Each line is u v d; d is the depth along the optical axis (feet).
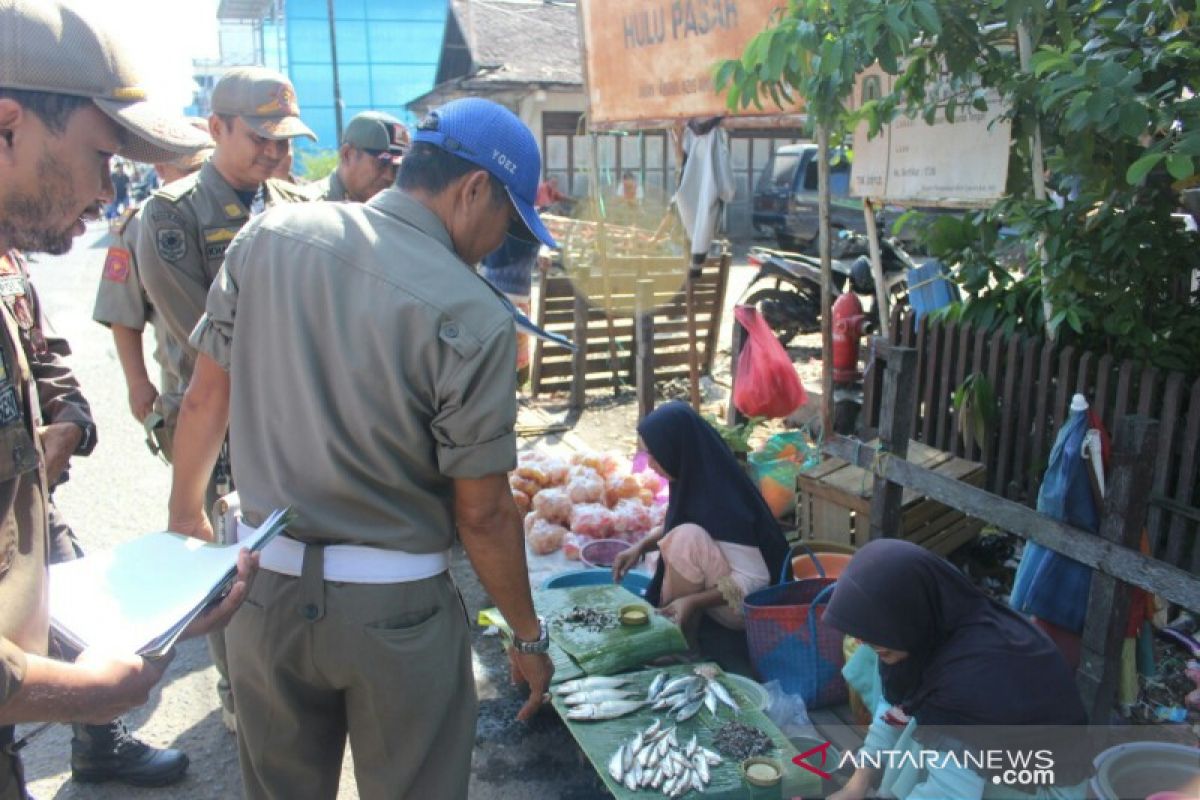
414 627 6.10
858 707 10.14
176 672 12.34
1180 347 12.88
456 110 6.14
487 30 66.03
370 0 88.58
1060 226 12.40
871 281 28.91
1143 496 8.92
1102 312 13.02
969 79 13.37
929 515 12.74
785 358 16.97
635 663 10.35
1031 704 7.54
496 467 5.83
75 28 4.57
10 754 5.35
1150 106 10.11
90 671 4.63
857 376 19.84
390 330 5.60
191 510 7.22
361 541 5.97
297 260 5.84
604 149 58.90
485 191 6.12
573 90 57.57
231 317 6.20
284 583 6.04
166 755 10.11
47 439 8.35
